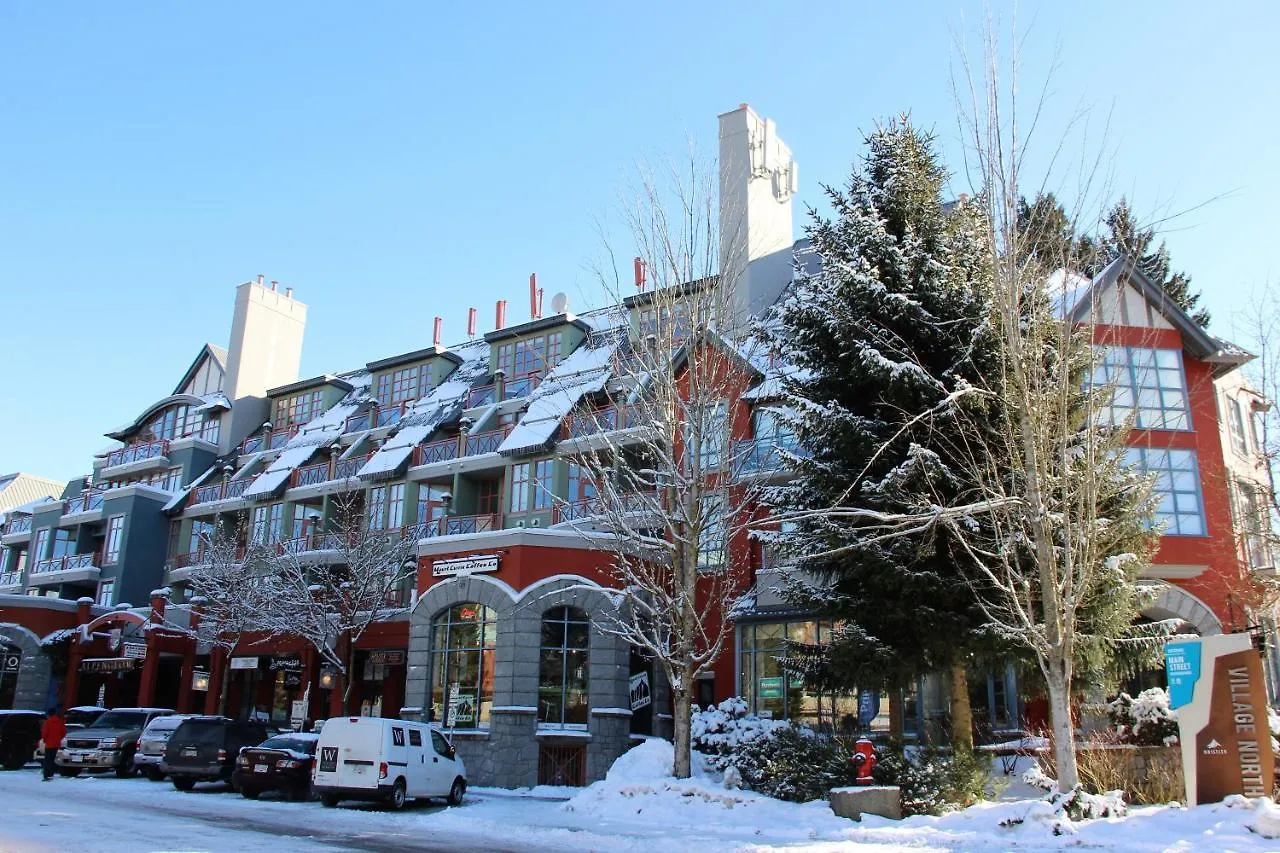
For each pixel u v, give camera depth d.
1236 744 14.51
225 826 15.12
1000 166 15.89
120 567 43.78
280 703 39.25
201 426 49.38
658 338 21.27
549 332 38.50
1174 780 16.50
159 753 24.77
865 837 14.43
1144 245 19.02
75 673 37.34
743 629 26.89
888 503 18.06
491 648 25.00
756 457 26.73
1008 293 15.76
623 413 28.39
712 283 21.80
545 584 24.89
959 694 18.44
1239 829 12.80
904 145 20.95
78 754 25.44
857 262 19.72
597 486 23.53
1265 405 23.34
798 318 20.47
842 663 18.06
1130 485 17.48
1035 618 17.39
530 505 33.53
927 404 18.38
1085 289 22.81
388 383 44.66
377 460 38.19
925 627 17.83
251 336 49.56
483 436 35.88
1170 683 15.26
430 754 19.94
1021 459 16.67
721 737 21.22
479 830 15.75
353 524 35.78
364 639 36.06
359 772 18.61
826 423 19.27
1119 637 18.06
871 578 18.25
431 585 26.52
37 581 46.75
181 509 44.97
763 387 27.20
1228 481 24.03
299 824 15.89
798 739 19.30
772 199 33.53
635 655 25.89
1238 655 14.80
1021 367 15.48
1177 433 23.98
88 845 12.25
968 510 15.46
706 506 22.41
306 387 46.97
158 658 37.66
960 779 16.70
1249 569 23.22
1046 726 22.16
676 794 18.25
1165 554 23.00
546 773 23.75
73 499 48.81
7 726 28.17
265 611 32.03
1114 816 14.28
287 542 36.56
